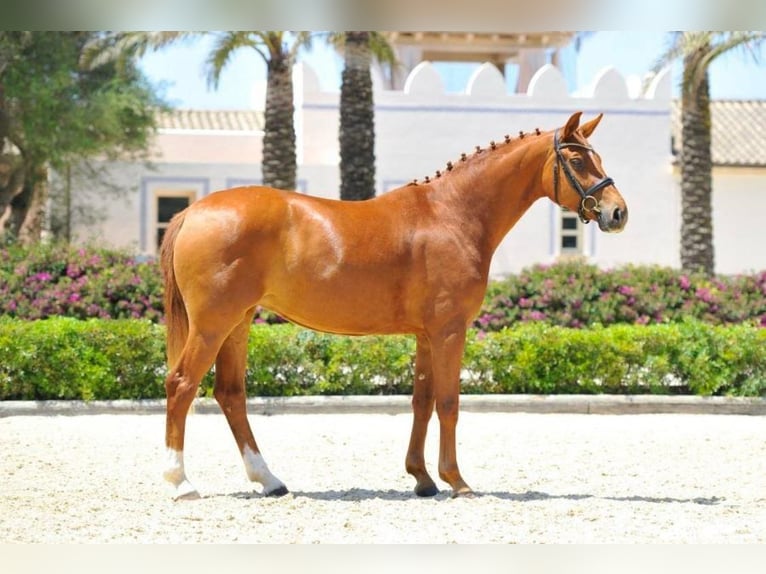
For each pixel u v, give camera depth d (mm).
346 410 11703
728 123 29469
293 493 7566
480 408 11805
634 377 12461
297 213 7133
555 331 12562
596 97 25781
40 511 6785
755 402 11977
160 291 15586
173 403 7023
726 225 27281
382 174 25312
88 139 24125
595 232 25625
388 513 6781
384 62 22250
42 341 11633
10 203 24719
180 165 25375
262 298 7133
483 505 7039
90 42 24375
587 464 8922
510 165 7449
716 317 16109
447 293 7180
